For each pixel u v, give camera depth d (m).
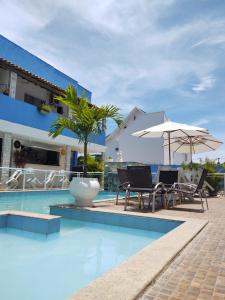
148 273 2.30
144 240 4.71
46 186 12.67
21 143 15.27
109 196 12.46
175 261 2.82
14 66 12.84
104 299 1.83
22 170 11.43
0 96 12.55
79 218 6.21
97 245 4.30
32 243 4.25
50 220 4.68
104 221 5.88
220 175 13.07
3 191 9.97
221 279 2.37
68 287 2.65
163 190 7.06
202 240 3.71
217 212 6.64
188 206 8.02
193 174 10.93
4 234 4.69
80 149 19.61
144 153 30.39
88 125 7.18
